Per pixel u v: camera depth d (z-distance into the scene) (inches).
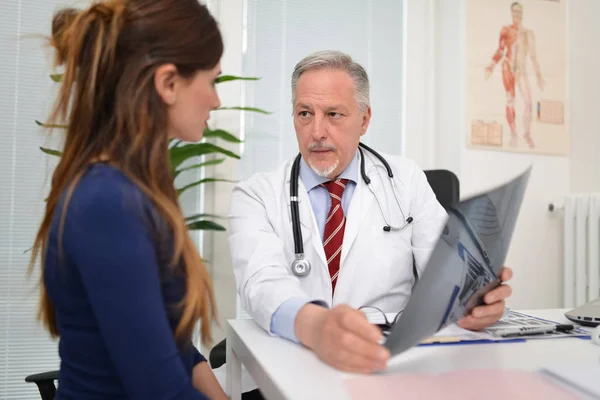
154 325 24.5
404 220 54.9
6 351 71.2
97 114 28.1
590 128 86.4
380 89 89.5
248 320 38.5
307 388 21.9
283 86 83.6
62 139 29.5
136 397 24.5
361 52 88.3
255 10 82.6
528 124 87.8
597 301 38.7
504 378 23.1
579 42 88.7
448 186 61.1
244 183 56.5
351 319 26.0
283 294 34.7
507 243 32.4
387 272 51.5
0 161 71.6
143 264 24.5
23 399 71.9
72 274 25.5
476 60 84.9
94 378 26.7
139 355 24.0
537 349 29.4
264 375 25.0
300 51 84.7
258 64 82.6
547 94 89.0
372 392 21.3
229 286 79.8
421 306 24.3
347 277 50.6
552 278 89.0
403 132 90.8
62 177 28.0
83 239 24.0
